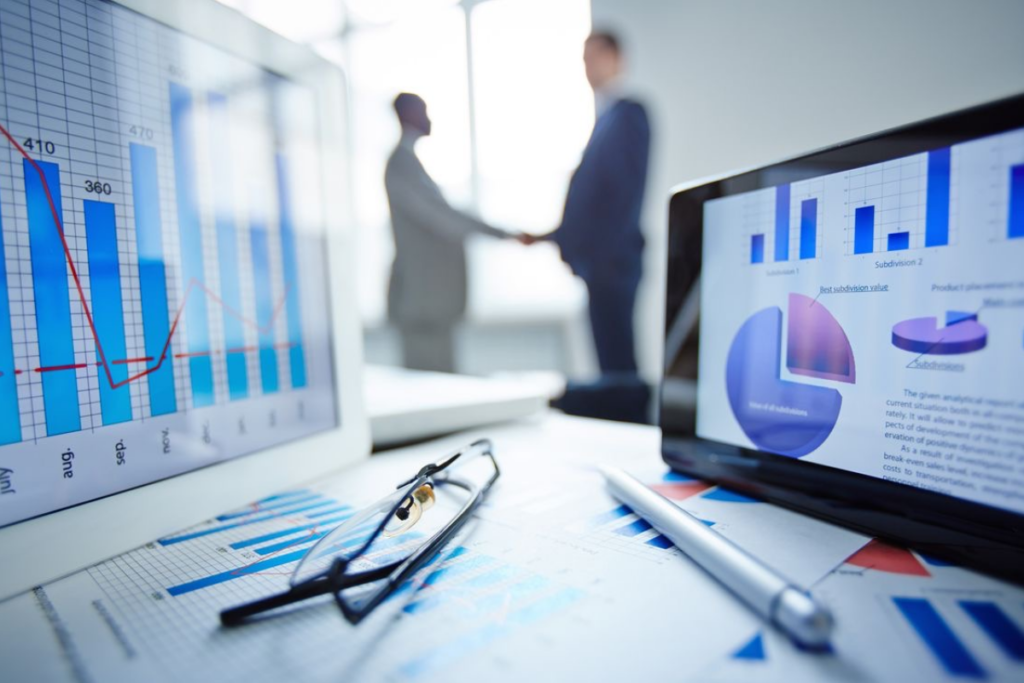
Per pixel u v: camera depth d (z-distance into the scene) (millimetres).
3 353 241
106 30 286
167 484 309
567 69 1991
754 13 1441
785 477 327
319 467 417
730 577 226
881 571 247
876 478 282
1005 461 236
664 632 203
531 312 2211
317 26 2418
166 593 246
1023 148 232
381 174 1745
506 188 2205
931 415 261
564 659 188
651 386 1246
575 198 1485
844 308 297
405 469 447
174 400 317
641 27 1652
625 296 1522
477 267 2242
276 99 394
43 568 253
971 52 1093
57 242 263
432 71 2258
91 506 272
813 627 185
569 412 1207
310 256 420
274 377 385
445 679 179
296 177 410
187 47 331
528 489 381
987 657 184
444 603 229
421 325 1744
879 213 281
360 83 2406
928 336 263
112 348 286
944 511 255
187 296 328
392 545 292
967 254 250
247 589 249
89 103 278
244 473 357
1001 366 238
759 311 343
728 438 363
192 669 189
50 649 203
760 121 1476
